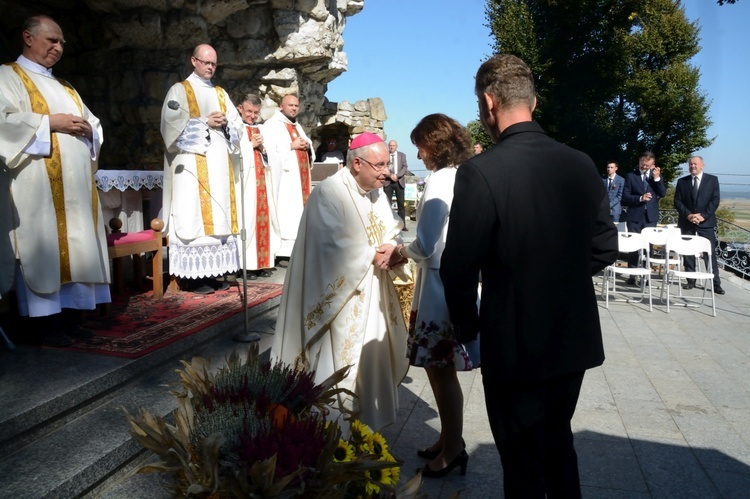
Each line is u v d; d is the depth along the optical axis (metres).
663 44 22.05
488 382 2.20
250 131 6.16
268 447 1.94
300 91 11.99
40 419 2.90
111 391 3.42
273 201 6.45
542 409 2.14
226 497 1.87
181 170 5.23
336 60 12.75
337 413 3.24
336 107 16.45
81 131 3.77
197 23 10.22
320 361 3.33
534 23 21.36
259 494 1.82
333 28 11.53
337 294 3.25
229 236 5.62
